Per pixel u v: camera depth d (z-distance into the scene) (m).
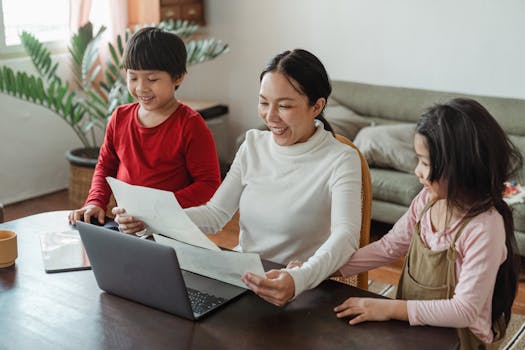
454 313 1.33
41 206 3.93
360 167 1.70
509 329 2.55
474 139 1.31
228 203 1.82
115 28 4.01
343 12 4.07
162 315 1.40
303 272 1.42
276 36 4.36
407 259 1.54
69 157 3.58
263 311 1.41
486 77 3.73
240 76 4.57
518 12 3.55
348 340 1.29
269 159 1.77
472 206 1.37
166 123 2.08
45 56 3.66
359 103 3.97
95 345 1.28
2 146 3.83
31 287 1.53
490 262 1.35
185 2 4.37
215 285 1.53
